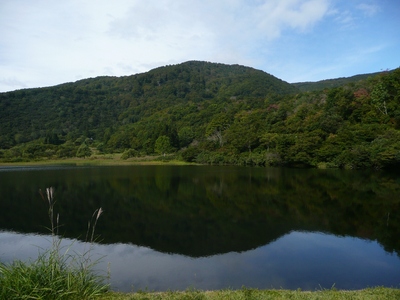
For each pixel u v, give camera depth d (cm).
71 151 8012
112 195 2375
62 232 1437
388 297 618
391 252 1170
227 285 886
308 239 1330
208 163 6338
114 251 1179
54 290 557
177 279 923
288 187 2747
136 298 591
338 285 895
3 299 518
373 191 2478
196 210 1886
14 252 1166
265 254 1145
